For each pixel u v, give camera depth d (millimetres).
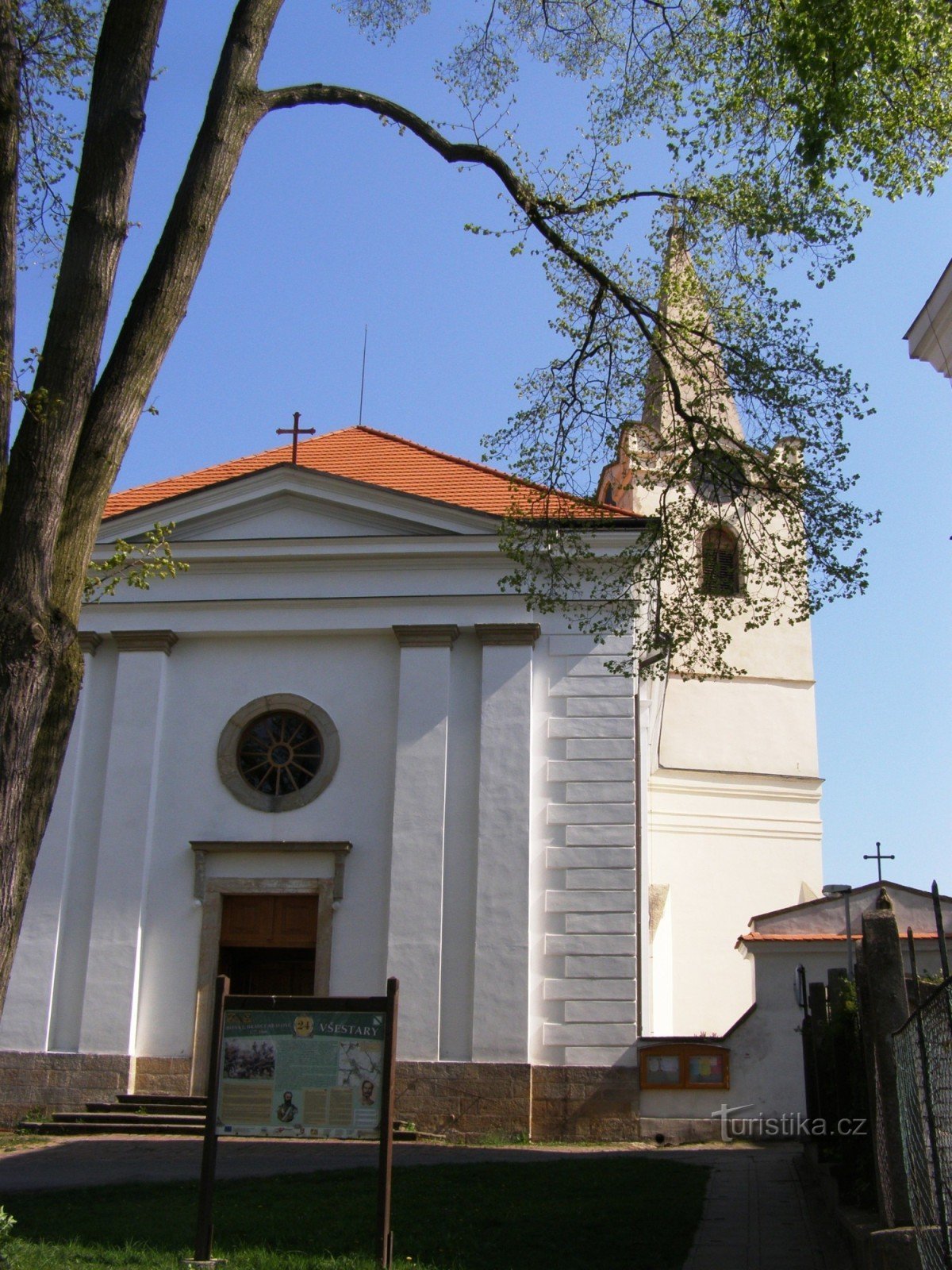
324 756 21812
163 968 21062
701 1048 19719
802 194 14047
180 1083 20453
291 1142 18219
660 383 15828
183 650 22625
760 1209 12102
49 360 9445
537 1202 12461
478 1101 19688
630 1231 11023
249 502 22812
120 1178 14547
